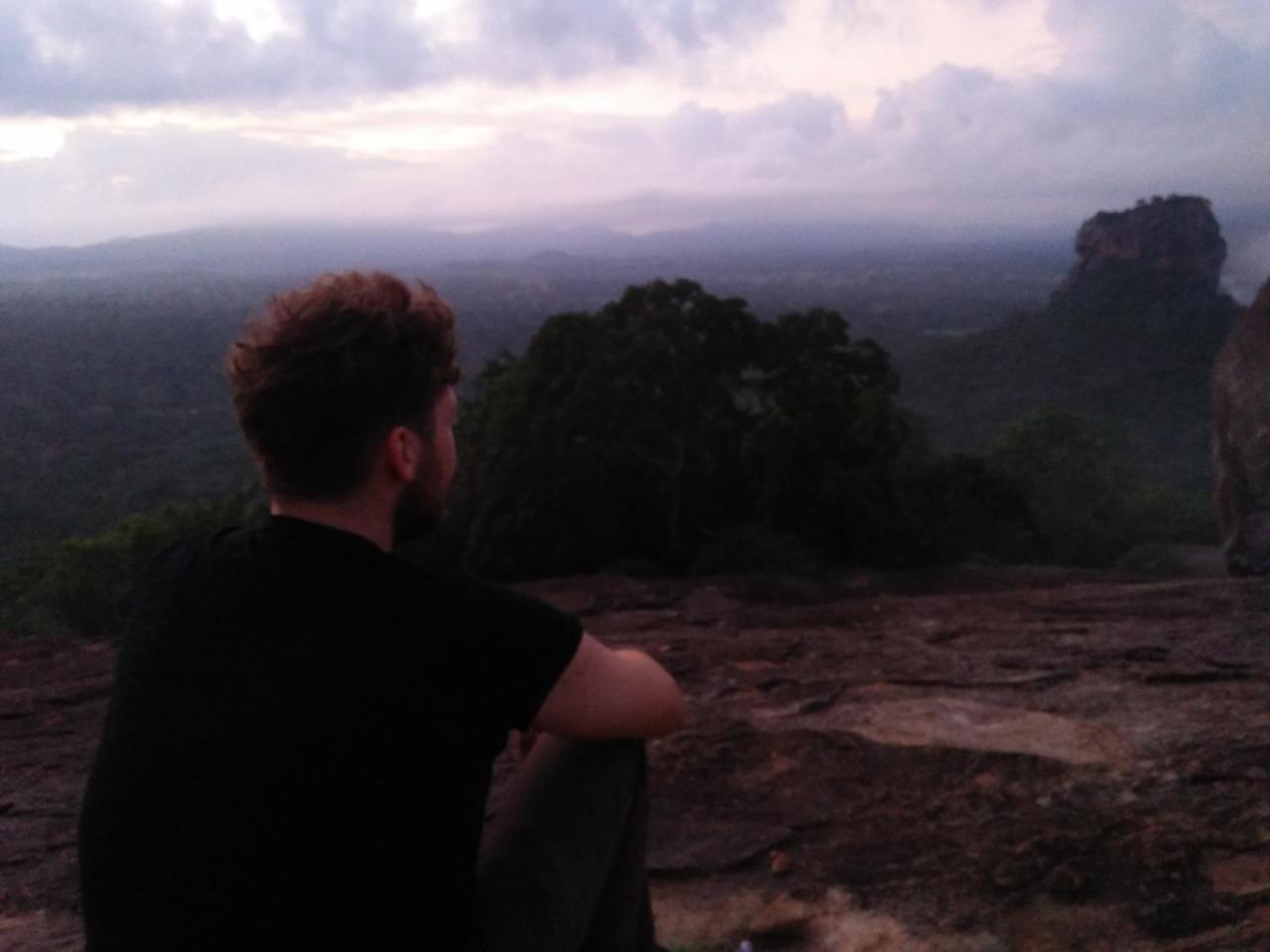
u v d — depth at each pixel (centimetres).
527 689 140
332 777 125
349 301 137
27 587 1538
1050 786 328
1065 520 2533
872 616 669
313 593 133
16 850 347
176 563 147
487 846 164
